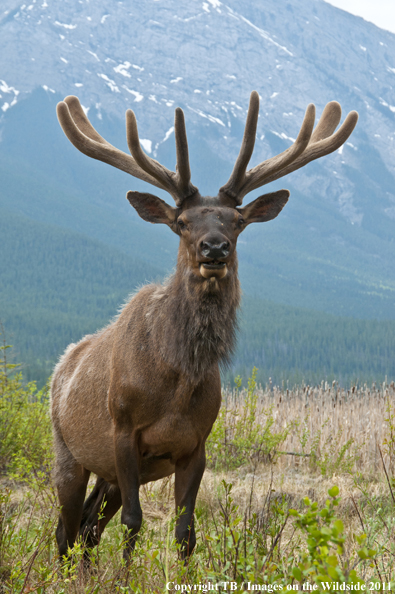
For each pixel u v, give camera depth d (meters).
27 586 6.19
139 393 7.89
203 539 6.86
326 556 4.32
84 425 9.05
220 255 7.40
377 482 14.22
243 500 12.29
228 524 6.27
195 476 8.10
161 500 12.66
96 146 9.38
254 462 16.72
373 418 17.59
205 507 11.61
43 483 11.93
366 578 6.43
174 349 7.73
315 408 19.48
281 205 8.96
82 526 9.91
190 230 7.91
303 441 16.67
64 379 10.03
